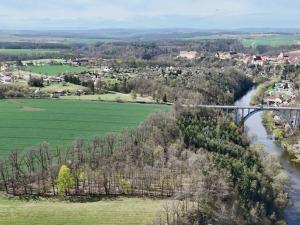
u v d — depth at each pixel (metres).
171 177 147.62
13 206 131.50
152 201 136.38
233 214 132.62
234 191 144.75
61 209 129.88
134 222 121.75
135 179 147.88
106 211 128.88
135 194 141.62
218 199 137.75
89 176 146.38
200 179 143.25
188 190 140.12
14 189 142.00
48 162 157.00
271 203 153.25
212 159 164.88
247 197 146.62
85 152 167.38
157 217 123.31
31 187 144.62
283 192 168.88
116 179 146.88
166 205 128.50
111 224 120.56
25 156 163.62
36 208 130.38
